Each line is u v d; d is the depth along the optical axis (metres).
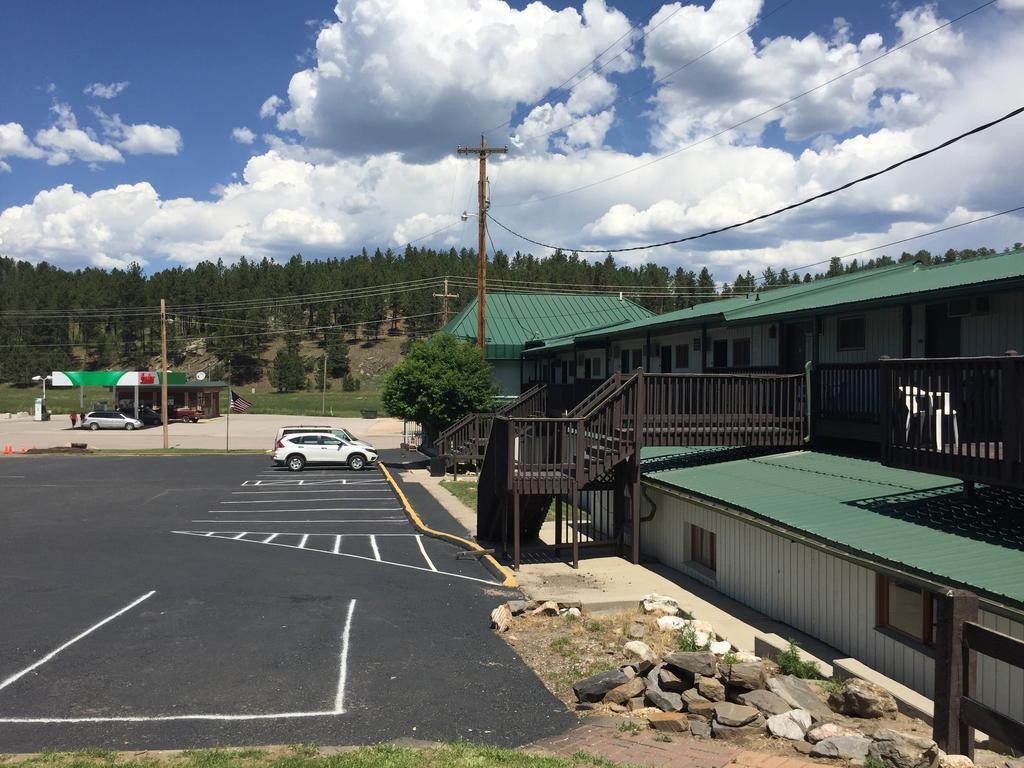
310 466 35.78
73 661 10.05
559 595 13.48
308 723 7.99
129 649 10.56
